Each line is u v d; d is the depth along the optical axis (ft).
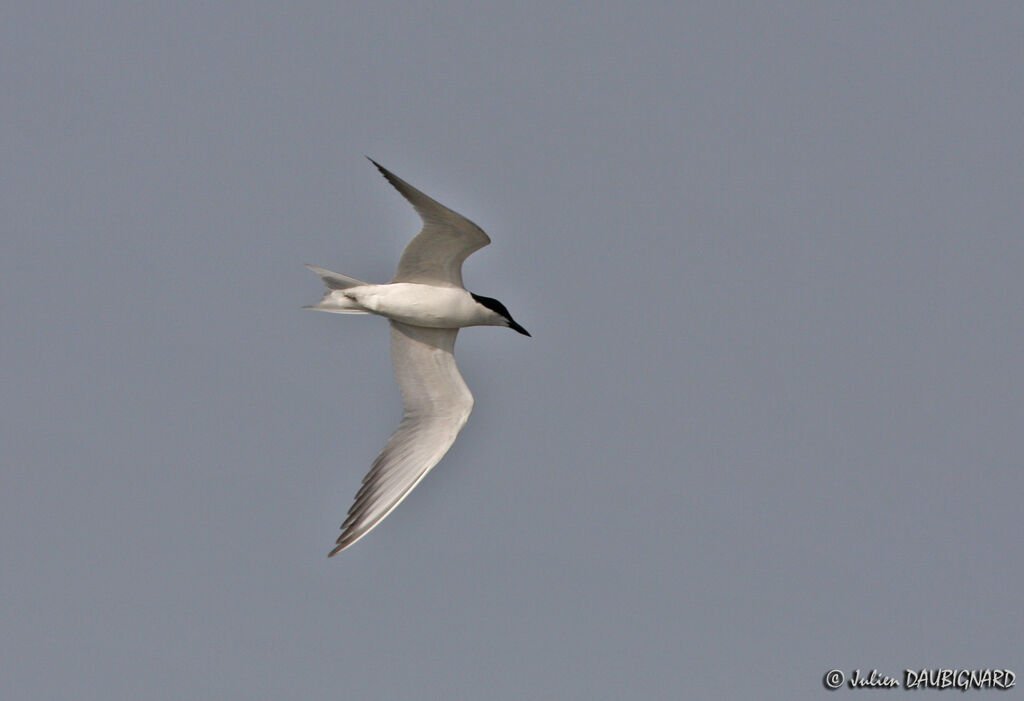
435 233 40.96
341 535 40.78
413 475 43.24
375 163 37.40
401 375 45.14
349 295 43.52
